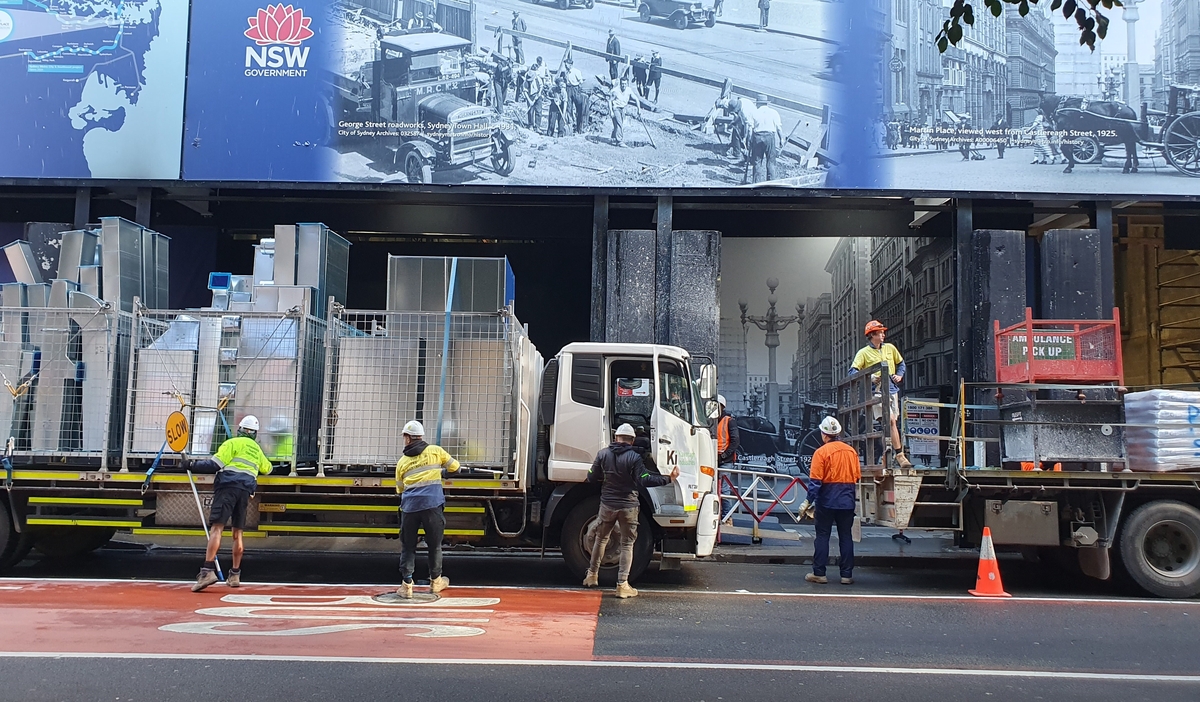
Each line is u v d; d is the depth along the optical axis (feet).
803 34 46.93
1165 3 46.52
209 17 46.98
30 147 46.52
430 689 18.10
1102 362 32.83
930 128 46.39
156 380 32.22
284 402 31.78
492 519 31.83
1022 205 48.34
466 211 54.08
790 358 56.34
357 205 53.26
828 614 27.04
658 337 46.52
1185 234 54.19
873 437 34.81
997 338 35.78
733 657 21.43
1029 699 18.45
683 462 31.53
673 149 46.75
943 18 46.88
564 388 31.89
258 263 35.27
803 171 46.44
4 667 19.22
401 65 46.93
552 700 17.63
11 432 32.01
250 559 38.58
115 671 18.98
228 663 19.66
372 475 31.91
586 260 58.85
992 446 35.47
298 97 46.70
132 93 46.62
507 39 47.14
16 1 46.88
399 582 32.17
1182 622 26.58
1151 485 31.81
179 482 31.68
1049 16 46.85
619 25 47.19
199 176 46.29
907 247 55.42
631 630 24.08
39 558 38.47
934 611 27.81
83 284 34.55
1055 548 35.65
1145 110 46.16
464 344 31.81
